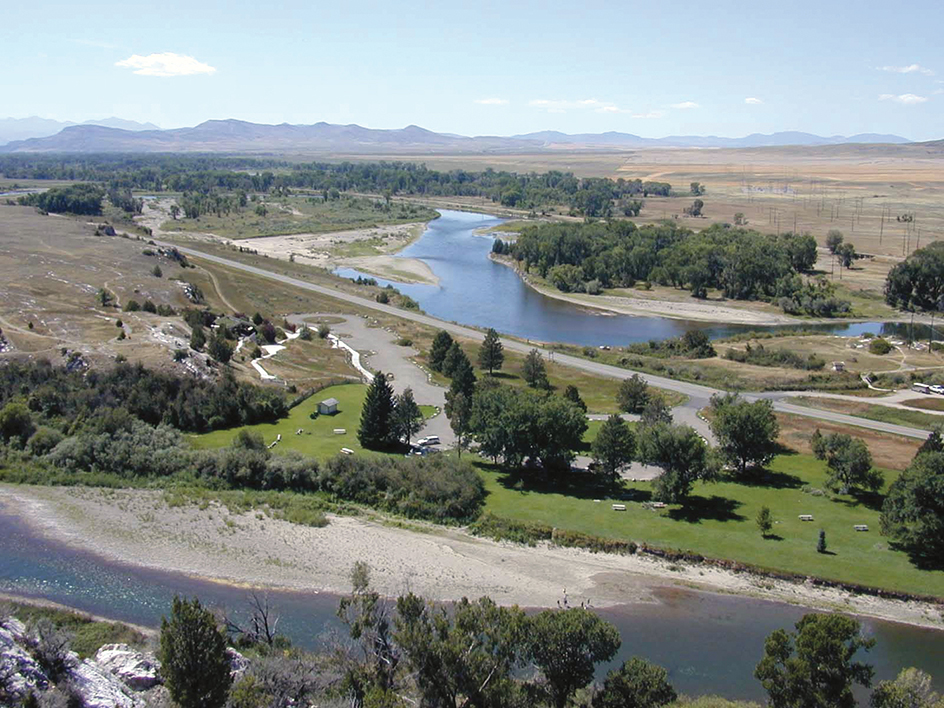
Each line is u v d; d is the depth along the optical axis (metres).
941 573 70.38
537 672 50.97
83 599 61.50
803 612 64.44
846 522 80.50
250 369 124.06
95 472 85.38
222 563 68.62
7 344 109.94
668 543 74.75
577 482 90.44
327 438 98.56
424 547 73.50
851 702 44.88
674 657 57.16
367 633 49.50
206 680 42.28
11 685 39.53
